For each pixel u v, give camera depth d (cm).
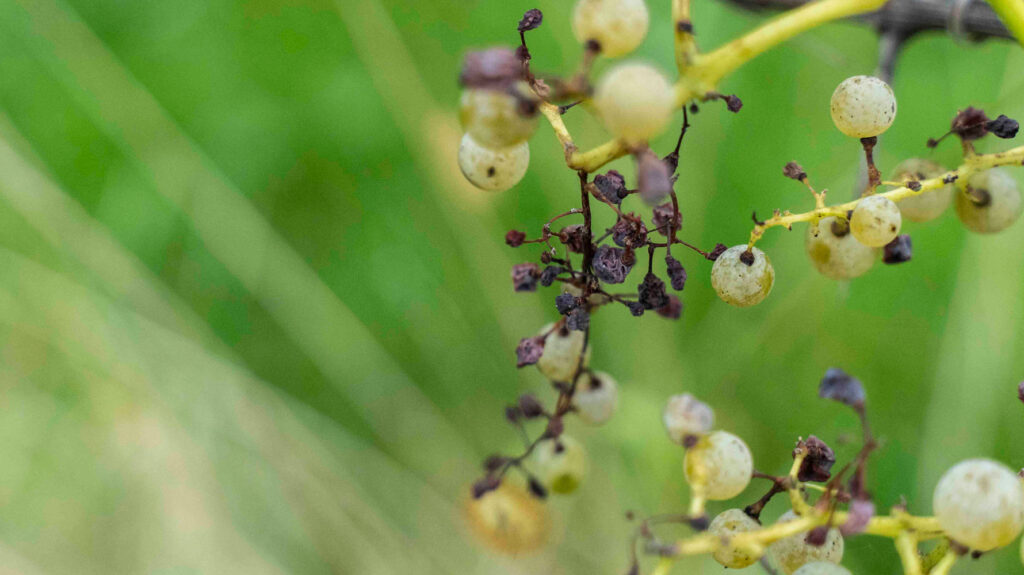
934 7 53
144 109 105
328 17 111
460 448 97
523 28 45
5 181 98
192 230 109
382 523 92
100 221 109
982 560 72
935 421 82
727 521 46
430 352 101
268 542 90
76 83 104
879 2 42
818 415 87
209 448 93
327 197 109
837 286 88
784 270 90
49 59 104
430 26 103
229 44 112
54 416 94
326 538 91
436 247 105
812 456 46
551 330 50
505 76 42
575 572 87
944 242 88
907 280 88
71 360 96
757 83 89
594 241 47
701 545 44
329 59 112
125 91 104
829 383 44
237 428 94
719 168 90
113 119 104
